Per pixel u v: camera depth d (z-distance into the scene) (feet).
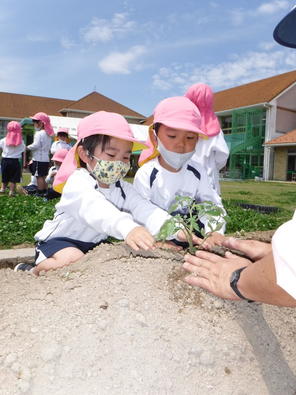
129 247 3.12
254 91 41.22
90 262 2.89
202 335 2.19
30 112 49.96
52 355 1.98
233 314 2.40
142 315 2.22
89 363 1.98
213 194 4.12
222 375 2.10
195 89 5.01
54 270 2.97
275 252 1.68
